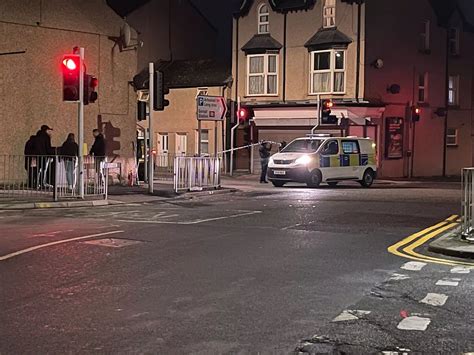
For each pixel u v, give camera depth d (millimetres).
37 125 21109
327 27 32406
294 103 32875
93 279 7902
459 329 5926
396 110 33125
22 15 20672
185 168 20406
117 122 22859
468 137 37125
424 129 34688
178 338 5648
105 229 12148
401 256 9477
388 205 16531
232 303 6809
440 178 32875
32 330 5871
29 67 20891
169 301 6891
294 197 19344
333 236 11320
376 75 32031
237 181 27766
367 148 25359
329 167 23953
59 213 15062
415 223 13094
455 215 14445
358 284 7656
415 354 5262
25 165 18500
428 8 34594
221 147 35281
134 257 9297
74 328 5934
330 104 27969
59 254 9500
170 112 37219
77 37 21875
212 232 11781
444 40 35656
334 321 6156
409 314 6406
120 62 22906
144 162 24125
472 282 7781
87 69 22078
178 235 11398
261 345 5461
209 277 8031
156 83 19406
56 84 21500
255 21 34438
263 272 8328
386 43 32469
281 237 11188
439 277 8055
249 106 34250
